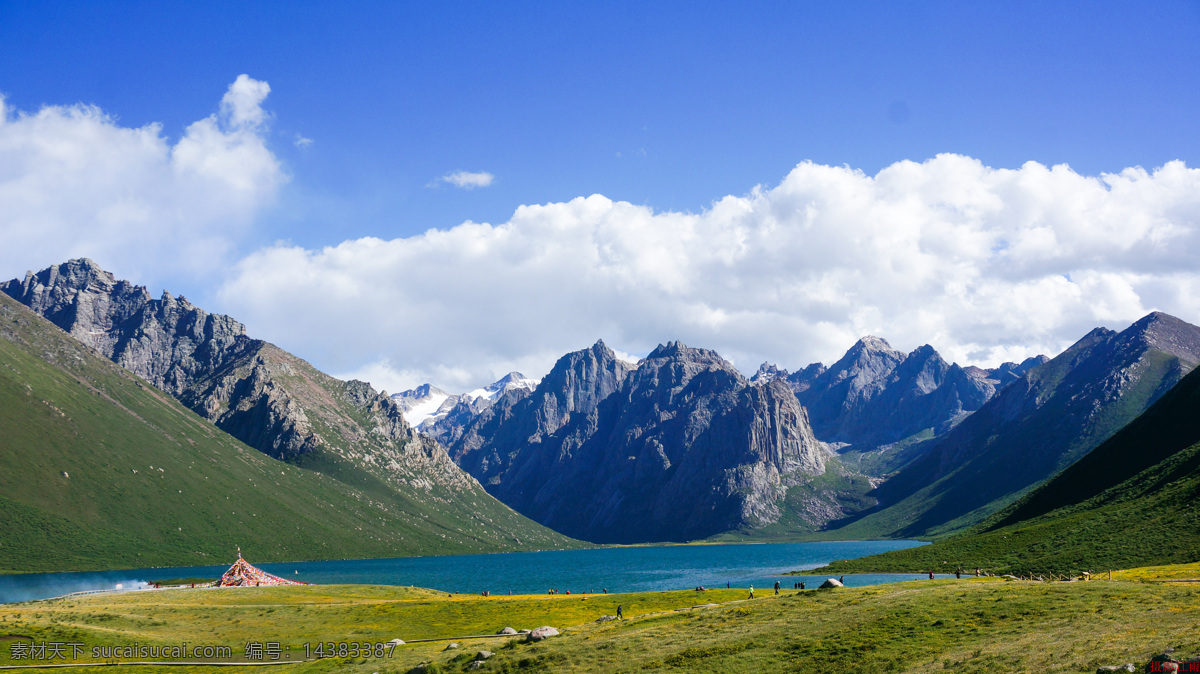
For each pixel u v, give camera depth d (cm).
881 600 8288
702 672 6731
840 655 6681
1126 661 5231
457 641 10219
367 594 16700
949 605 7669
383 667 8562
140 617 12631
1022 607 7250
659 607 12825
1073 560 16800
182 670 9325
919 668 6053
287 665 9475
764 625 8012
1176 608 6456
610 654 7656
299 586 18050
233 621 12438
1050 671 5391
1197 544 15038
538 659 7812
